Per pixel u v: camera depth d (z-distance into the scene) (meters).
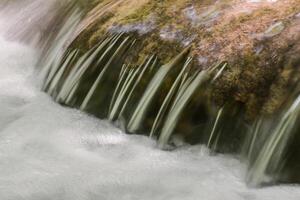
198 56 6.52
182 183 5.87
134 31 7.23
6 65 8.98
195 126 6.36
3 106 7.69
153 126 6.66
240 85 6.15
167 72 6.68
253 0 6.92
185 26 6.91
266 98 5.98
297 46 6.07
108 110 7.13
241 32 6.48
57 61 8.04
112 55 7.27
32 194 5.77
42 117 7.36
